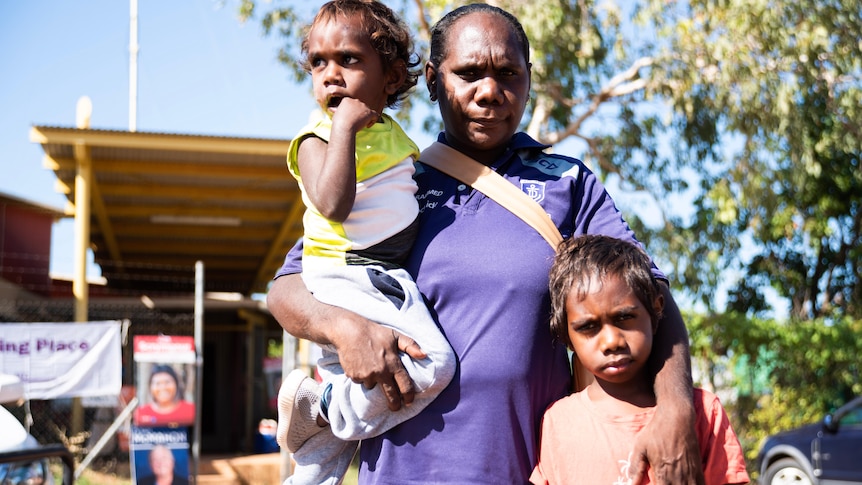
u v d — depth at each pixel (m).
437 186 2.45
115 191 13.19
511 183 2.41
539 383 2.27
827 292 19.88
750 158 13.39
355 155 2.21
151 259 18.75
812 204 19.09
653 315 2.17
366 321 2.18
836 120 15.23
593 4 13.66
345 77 2.29
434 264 2.30
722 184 13.43
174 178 12.77
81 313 11.23
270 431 14.79
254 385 16.27
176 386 9.33
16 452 3.30
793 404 14.05
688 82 12.76
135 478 9.06
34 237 16.70
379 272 2.26
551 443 2.22
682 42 12.70
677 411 2.04
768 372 14.30
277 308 2.34
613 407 2.19
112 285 20.73
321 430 2.43
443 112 2.47
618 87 14.47
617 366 2.13
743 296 20.30
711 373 13.82
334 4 2.34
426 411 2.21
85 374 9.41
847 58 13.40
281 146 11.36
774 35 12.40
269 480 11.56
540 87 13.21
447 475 2.17
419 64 2.62
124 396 10.45
